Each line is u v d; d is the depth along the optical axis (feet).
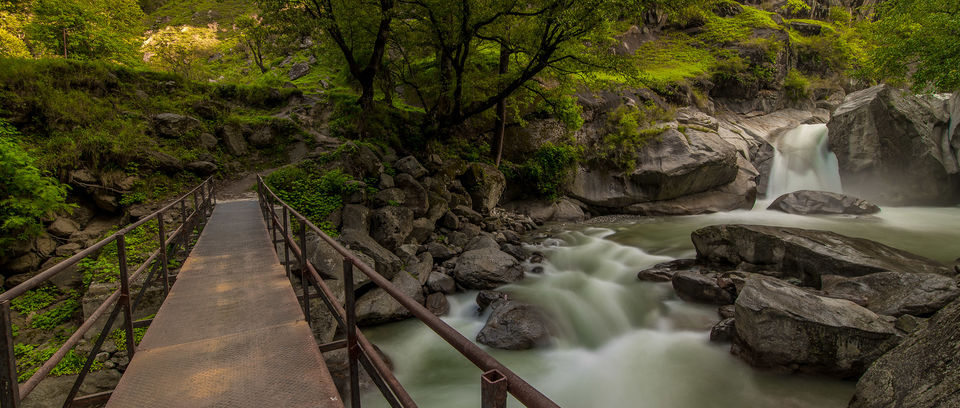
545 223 60.85
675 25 110.32
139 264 27.32
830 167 74.13
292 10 53.72
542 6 44.52
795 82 99.14
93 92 48.55
